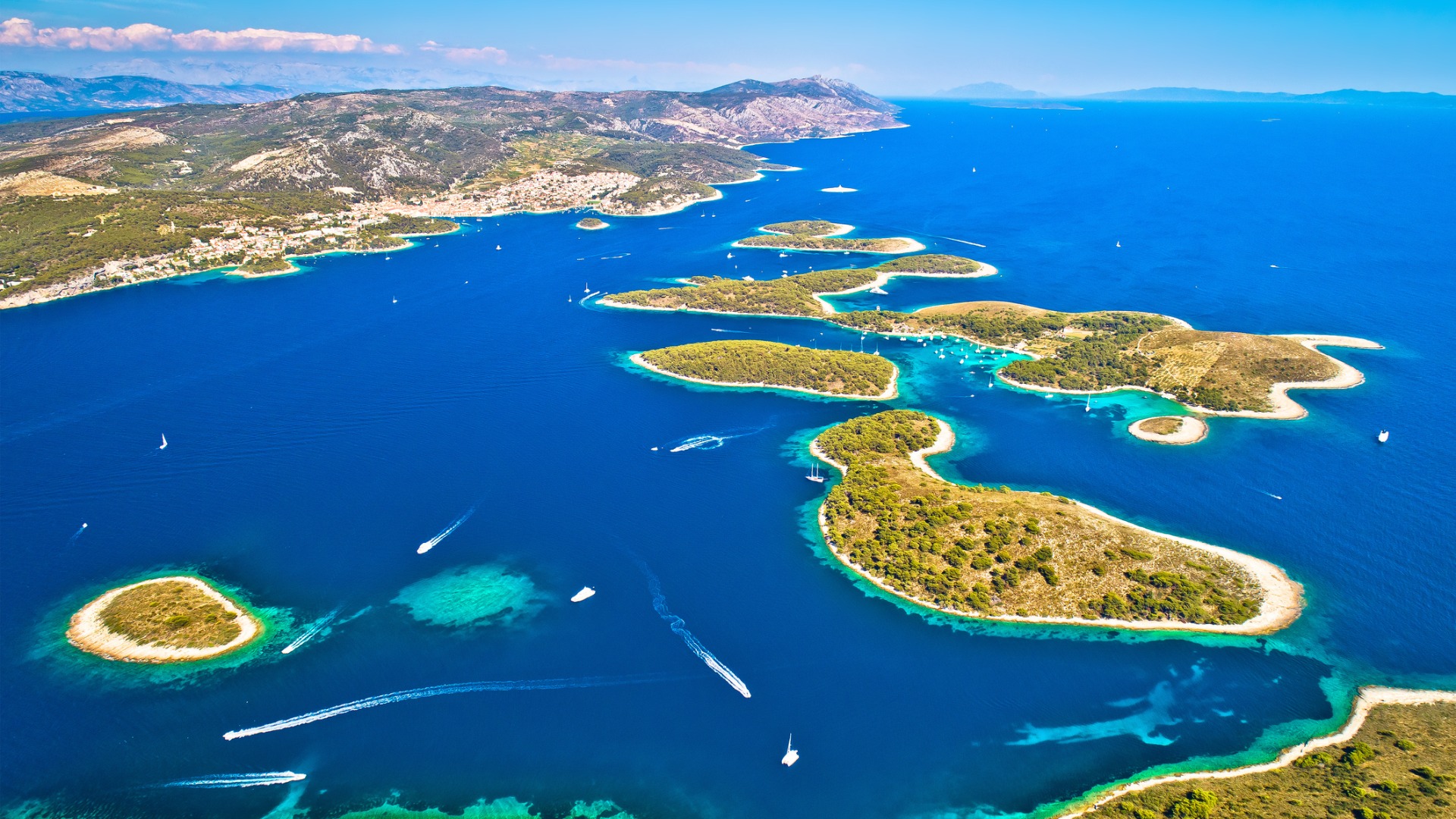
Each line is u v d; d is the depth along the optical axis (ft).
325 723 545.44
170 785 500.33
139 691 569.64
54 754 520.83
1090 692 571.69
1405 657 598.75
